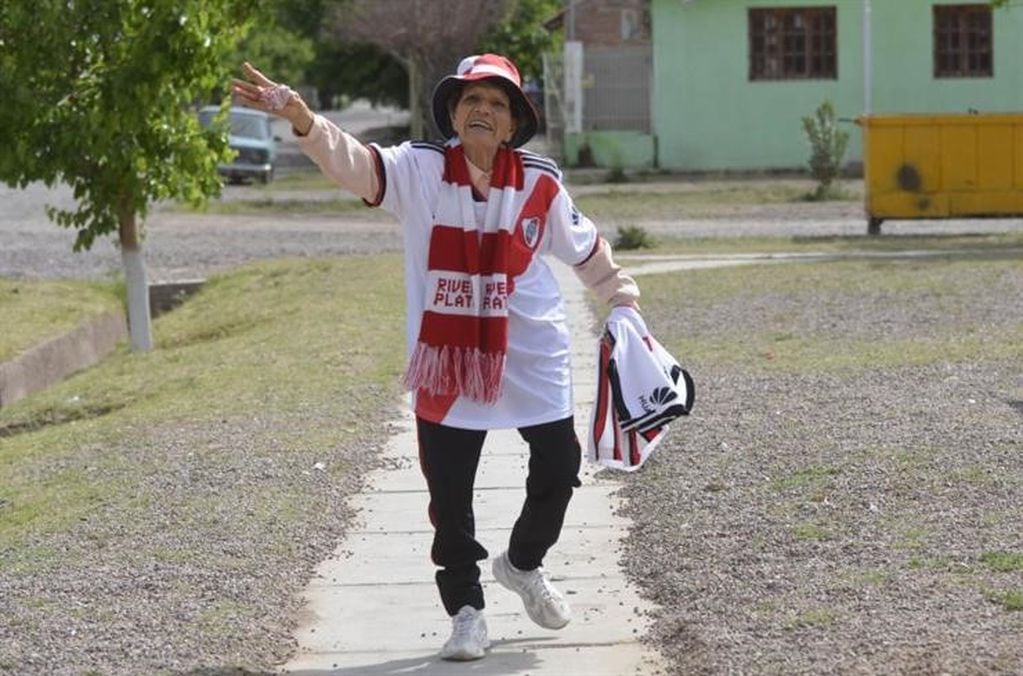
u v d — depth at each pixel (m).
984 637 9.56
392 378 20.39
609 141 68.56
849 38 66.25
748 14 66.56
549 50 79.94
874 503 12.91
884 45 66.25
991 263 30.86
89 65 23.39
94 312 29.67
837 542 11.93
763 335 22.94
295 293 30.28
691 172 67.56
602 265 9.98
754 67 67.00
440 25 68.00
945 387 17.84
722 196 57.28
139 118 23.31
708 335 23.17
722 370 19.94
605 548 12.57
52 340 26.20
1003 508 12.49
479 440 9.70
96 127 23.11
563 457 9.77
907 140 40.44
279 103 9.03
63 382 24.34
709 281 29.55
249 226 50.56
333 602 11.39
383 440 16.72
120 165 23.70
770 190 58.56
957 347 20.81
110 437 17.39
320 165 9.26
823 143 56.12
